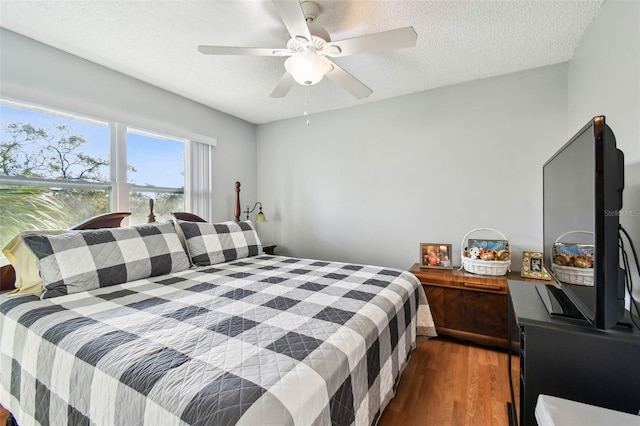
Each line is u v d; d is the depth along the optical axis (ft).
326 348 3.19
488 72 7.88
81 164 7.15
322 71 5.37
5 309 4.39
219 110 10.76
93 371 2.93
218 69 7.54
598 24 5.38
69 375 3.13
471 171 8.56
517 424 4.26
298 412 2.39
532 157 7.79
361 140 10.30
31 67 6.15
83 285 5.13
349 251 10.66
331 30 5.82
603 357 3.19
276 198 12.26
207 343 3.22
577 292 3.66
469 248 8.28
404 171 9.56
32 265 5.14
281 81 6.41
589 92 5.88
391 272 6.75
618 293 3.22
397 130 9.62
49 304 4.48
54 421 3.22
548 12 5.33
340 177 10.76
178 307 4.37
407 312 5.66
